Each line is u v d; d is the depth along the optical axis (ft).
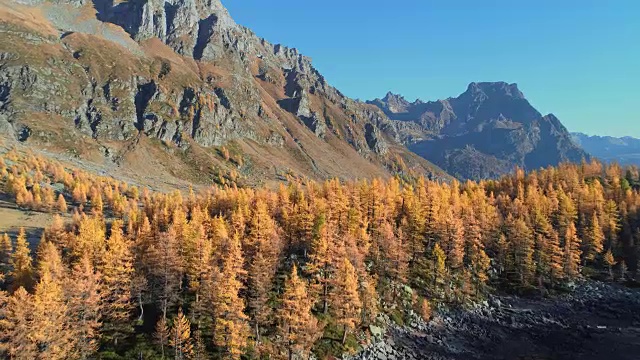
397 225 339.77
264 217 267.39
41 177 549.13
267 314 201.87
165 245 220.23
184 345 183.93
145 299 226.79
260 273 210.79
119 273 208.64
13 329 164.35
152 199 545.85
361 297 232.12
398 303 258.98
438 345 226.58
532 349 225.76
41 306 162.40
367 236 283.59
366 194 338.75
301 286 192.24
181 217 317.01
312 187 396.98
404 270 268.41
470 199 407.03
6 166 549.54
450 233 308.60
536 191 437.99
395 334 231.71
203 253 222.28
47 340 161.79
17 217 419.95
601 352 221.87
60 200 461.37
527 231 323.16
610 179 505.25
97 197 463.01
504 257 330.95
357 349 209.15
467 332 245.45
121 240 232.73
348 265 220.02
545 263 327.47
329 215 299.38
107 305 196.34
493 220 359.87
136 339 192.85
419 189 416.67
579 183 482.28
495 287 308.40
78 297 177.47
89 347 176.76
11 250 292.61
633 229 388.98
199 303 200.95
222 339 180.14
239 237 260.01
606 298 305.12
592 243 352.49
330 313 229.86
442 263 284.82
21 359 156.87
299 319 186.60
